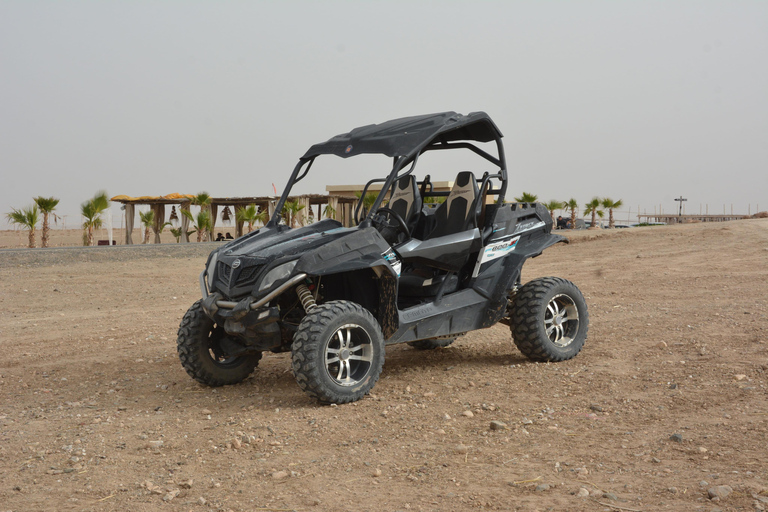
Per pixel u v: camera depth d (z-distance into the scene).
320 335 4.45
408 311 5.23
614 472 3.07
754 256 14.52
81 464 3.53
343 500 2.90
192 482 3.20
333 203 28.81
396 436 3.84
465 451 3.50
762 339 5.82
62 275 15.67
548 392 4.66
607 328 7.11
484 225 5.79
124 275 15.81
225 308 4.82
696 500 2.68
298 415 4.36
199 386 5.44
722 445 3.33
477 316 5.69
